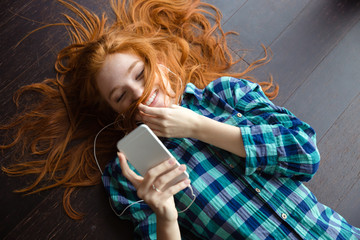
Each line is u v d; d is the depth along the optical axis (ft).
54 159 4.38
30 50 4.73
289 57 4.92
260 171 3.53
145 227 3.60
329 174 4.41
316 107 4.69
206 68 4.90
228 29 5.05
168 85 3.87
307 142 3.47
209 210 3.45
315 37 4.99
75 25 4.86
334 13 5.08
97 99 4.36
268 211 3.45
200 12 5.09
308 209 3.46
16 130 4.44
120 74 3.59
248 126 3.49
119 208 3.88
